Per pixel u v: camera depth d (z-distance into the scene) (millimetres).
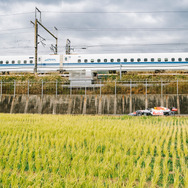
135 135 11984
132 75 31109
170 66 30594
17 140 12234
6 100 31344
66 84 31219
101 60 32156
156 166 7289
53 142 10922
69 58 33312
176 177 6656
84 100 28828
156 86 28438
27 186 6203
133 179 6465
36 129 14742
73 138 10859
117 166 8078
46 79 32281
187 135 12938
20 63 34625
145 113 24625
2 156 9109
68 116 23797
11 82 32344
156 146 10508
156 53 31094
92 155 8391
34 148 10102
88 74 30781
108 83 29875
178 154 9391
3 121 18438
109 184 6086
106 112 27719
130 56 31500
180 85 27984
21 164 8133
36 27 33562
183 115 25250
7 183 6332
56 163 7578
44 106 29797
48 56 33969
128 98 27625
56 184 6043
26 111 30141
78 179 6809
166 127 14312
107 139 11148
